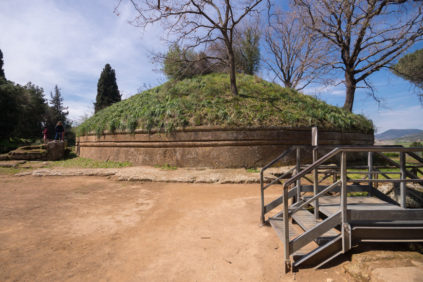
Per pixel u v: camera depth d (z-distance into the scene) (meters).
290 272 2.77
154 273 2.81
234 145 10.70
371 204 3.70
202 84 14.72
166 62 15.58
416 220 2.88
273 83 16.81
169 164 11.16
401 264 2.52
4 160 14.18
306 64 21.36
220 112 11.30
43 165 13.14
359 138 13.52
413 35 14.70
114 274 2.80
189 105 11.91
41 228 4.32
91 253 3.33
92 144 14.32
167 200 6.33
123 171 10.22
